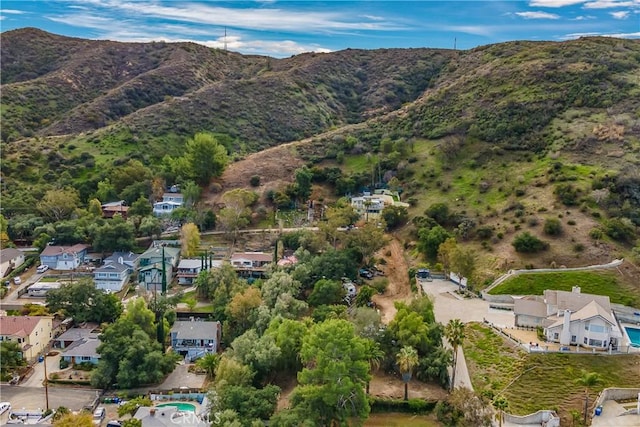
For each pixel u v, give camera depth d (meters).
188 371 95.00
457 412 77.25
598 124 152.50
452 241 122.81
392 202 152.38
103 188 163.88
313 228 147.12
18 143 188.75
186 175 170.75
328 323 77.38
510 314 103.56
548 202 128.88
